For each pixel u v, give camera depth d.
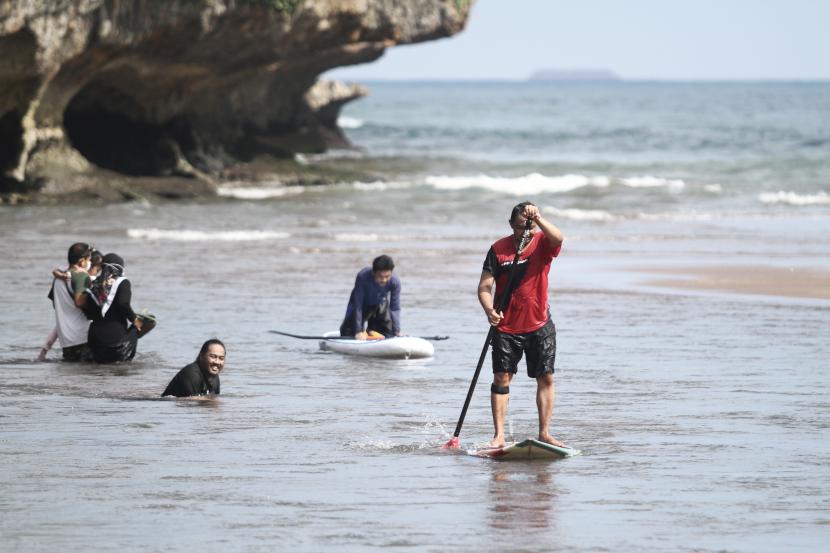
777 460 26.34
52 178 119.88
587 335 47.94
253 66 143.12
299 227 102.69
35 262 73.50
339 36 149.62
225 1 124.44
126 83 131.62
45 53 106.62
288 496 22.91
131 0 114.56
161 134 141.38
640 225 107.19
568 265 76.31
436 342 46.81
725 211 121.06
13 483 23.86
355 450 27.42
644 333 48.47
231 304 57.25
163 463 25.88
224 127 165.38
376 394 35.50
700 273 71.31
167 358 42.41
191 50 129.25
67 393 35.28
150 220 105.31
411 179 159.75
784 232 99.94
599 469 25.44
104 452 27.00
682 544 19.66
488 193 138.88
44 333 47.84
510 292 26.73
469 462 26.16
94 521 20.97
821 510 21.94
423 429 30.06
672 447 27.75
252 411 32.50
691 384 36.81
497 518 21.30
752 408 32.81
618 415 31.89
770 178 158.88
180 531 20.31
